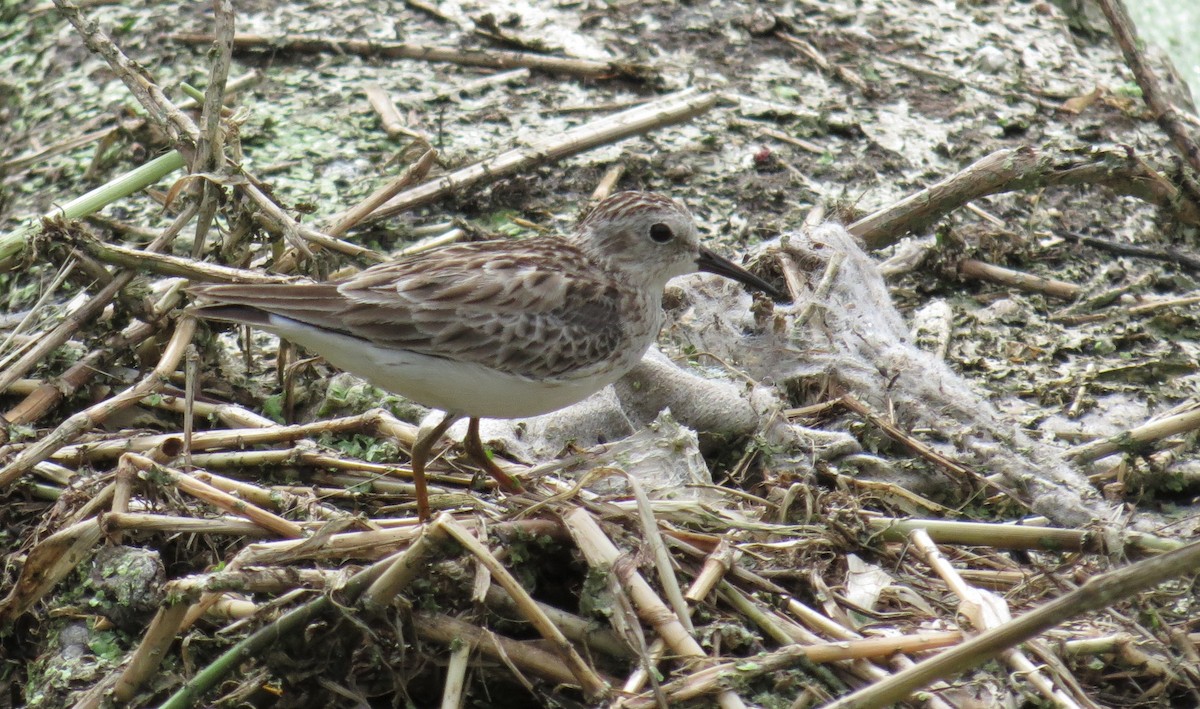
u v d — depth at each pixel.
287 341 11.64
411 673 8.66
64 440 10.39
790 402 12.10
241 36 17.20
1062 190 15.91
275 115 16.16
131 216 14.51
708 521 9.62
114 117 16.33
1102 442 11.50
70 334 11.34
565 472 10.55
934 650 8.57
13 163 15.73
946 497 11.08
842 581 9.54
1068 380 12.70
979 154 16.09
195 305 9.59
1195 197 14.10
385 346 9.54
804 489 10.16
